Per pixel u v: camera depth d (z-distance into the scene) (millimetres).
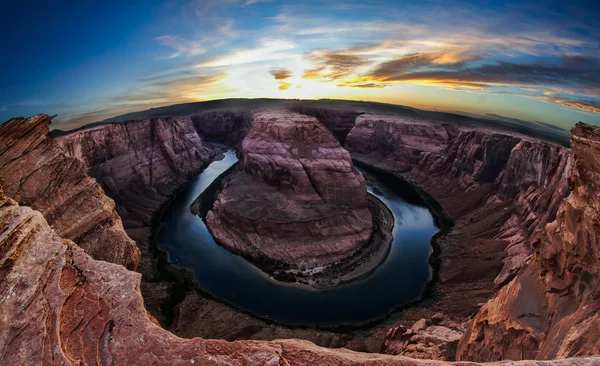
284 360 12352
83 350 11891
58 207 26016
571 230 19953
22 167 25391
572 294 18219
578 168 21109
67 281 14258
